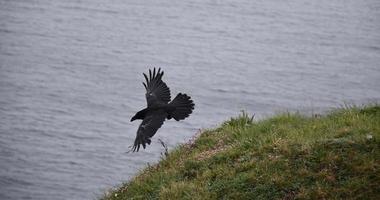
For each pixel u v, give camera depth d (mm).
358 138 15195
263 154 15602
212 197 14609
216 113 92812
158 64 150250
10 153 69750
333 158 14680
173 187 15297
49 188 58719
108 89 115375
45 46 166500
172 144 72250
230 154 16219
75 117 90625
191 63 154000
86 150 72375
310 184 14219
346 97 108938
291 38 195000
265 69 142500
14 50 155500
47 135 78688
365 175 14055
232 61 157125
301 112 20188
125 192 17000
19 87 111625
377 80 126125
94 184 60188
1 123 82688
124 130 84500
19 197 56250
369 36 195375
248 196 14336
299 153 15250
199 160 16672
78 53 161125
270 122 18328
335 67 142375
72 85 116812
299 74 133750
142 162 66688
